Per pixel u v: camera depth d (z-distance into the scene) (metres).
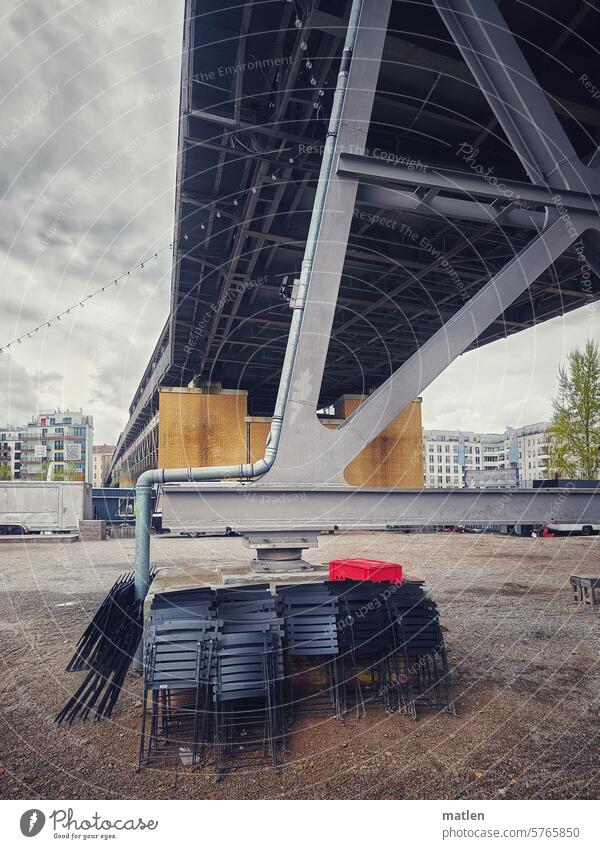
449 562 18.28
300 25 8.92
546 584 13.88
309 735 5.15
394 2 8.88
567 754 4.74
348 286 21.78
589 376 28.92
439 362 6.77
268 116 11.67
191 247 17.73
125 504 32.66
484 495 6.64
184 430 29.36
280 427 6.18
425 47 9.52
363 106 6.37
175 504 5.96
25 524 27.67
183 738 5.10
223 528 6.00
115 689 5.89
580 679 6.61
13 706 5.96
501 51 7.31
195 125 11.95
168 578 7.75
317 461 6.26
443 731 5.21
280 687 5.32
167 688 4.90
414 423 32.78
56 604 11.68
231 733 4.95
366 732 5.20
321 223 6.23
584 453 28.86
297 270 20.16
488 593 12.59
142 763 4.62
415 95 10.81
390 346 30.20
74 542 26.41
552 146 7.41
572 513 6.87
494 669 6.99
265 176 12.98
